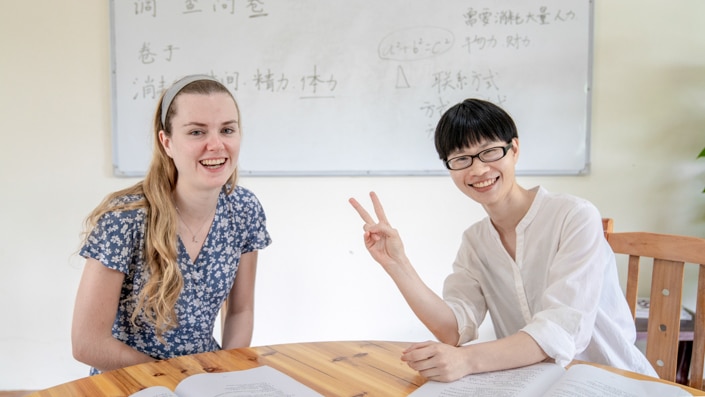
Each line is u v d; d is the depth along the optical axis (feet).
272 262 6.97
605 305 3.71
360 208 3.50
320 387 2.80
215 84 3.70
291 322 7.02
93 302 3.56
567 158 6.55
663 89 6.45
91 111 6.89
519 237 3.69
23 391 7.14
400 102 6.64
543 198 3.67
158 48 6.76
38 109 6.89
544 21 6.42
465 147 3.43
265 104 6.77
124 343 3.77
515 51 6.48
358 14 6.59
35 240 7.00
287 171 6.82
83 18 6.80
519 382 2.74
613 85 6.49
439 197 6.75
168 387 2.81
